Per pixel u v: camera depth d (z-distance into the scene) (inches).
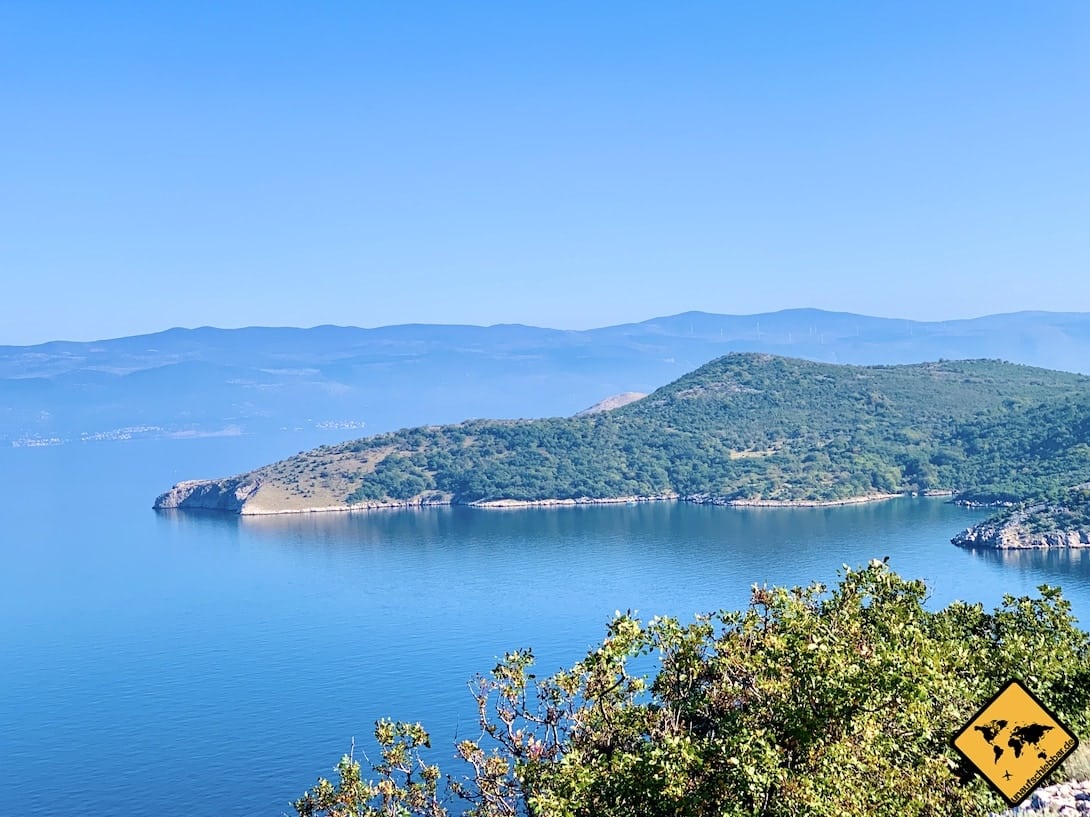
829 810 796.6
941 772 868.6
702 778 908.6
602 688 1065.5
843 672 856.3
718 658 1054.4
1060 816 821.9
